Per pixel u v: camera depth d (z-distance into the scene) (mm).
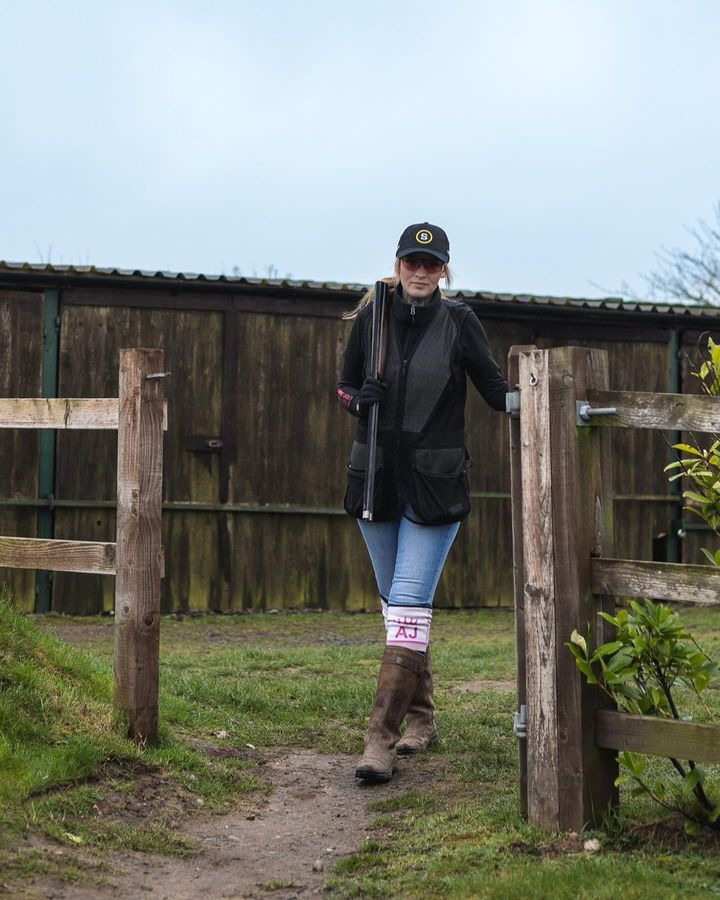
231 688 5961
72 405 4664
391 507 4598
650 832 3609
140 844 3715
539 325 11617
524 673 3857
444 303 4633
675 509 11922
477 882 3230
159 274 10445
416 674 4633
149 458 4504
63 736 4254
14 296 10383
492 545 11492
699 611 11133
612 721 3613
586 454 3691
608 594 3674
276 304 10938
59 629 9422
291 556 10984
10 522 10305
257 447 10906
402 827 3957
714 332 12125
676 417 3492
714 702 5812
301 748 5137
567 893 3100
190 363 10766
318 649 8117
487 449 11492
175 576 10672
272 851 3789
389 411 4547
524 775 3834
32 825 3611
